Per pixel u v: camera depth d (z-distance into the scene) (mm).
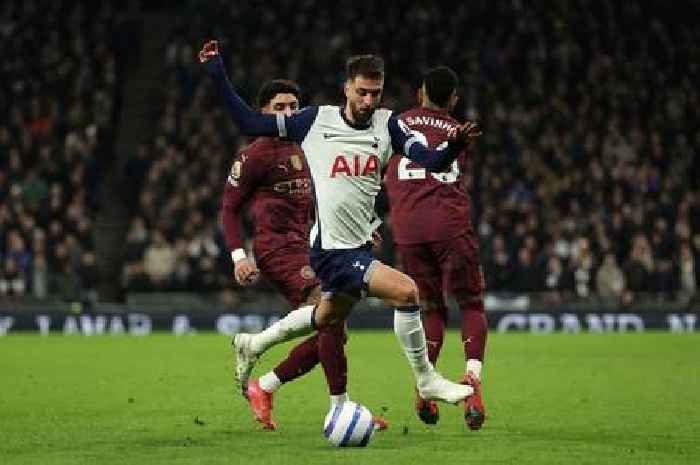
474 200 50000
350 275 15695
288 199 18094
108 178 53250
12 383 24703
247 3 59469
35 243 45625
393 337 40125
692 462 14891
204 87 54969
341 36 57406
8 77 55969
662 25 60750
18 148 51188
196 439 16766
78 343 37344
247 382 17844
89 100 55062
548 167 51750
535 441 16609
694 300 47344
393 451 15648
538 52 57656
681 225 48938
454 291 18359
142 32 63125
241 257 18125
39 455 15367
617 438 16953
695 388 23766
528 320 44719
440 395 16078
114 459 15023
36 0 59188
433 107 18734
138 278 46812
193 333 43469
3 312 42938
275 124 15680
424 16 58719
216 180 49188
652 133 54594
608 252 46719
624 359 30984
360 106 15359
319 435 17172
